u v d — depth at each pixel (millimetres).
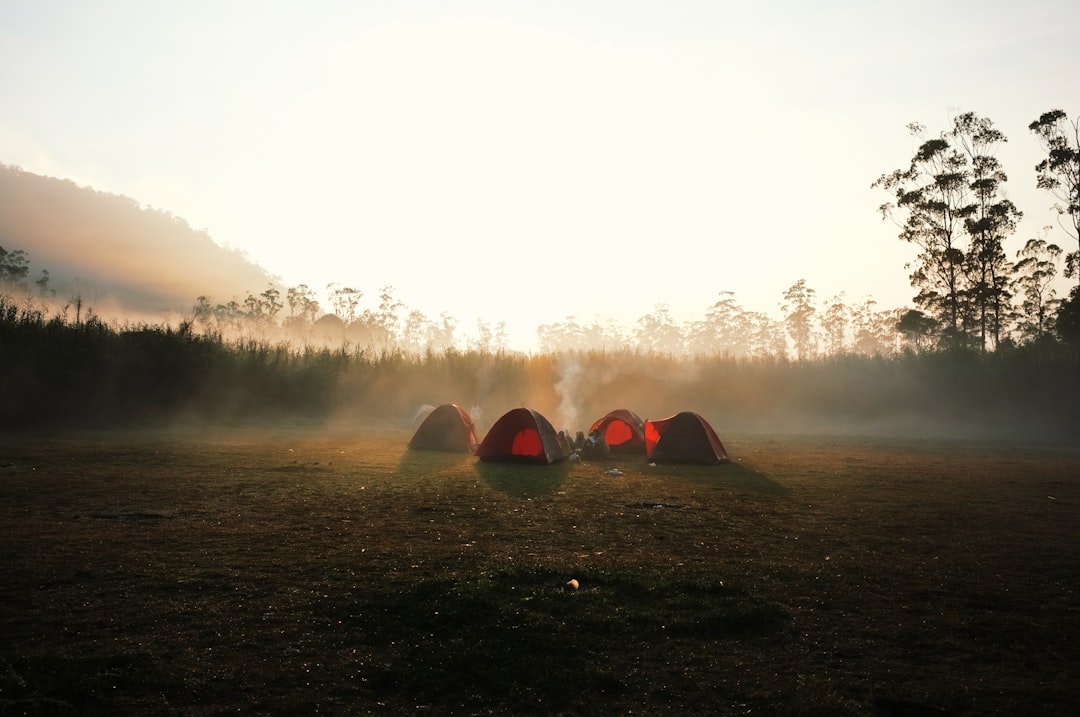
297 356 33844
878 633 5797
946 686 4848
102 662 4934
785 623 5965
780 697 4641
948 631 5875
